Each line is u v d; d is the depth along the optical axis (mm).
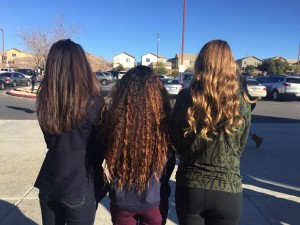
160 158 2090
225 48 2066
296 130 10258
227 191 2029
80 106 2094
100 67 64062
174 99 2527
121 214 2172
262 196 4777
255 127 10789
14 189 4816
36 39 31219
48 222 2287
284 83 23250
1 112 13852
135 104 2053
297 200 4652
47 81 2152
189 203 2107
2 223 3852
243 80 2254
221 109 1951
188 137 2039
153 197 2133
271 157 6984
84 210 2199
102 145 2213
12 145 7512
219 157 2021
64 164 2154
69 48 2174
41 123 2164
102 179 2320
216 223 2123
